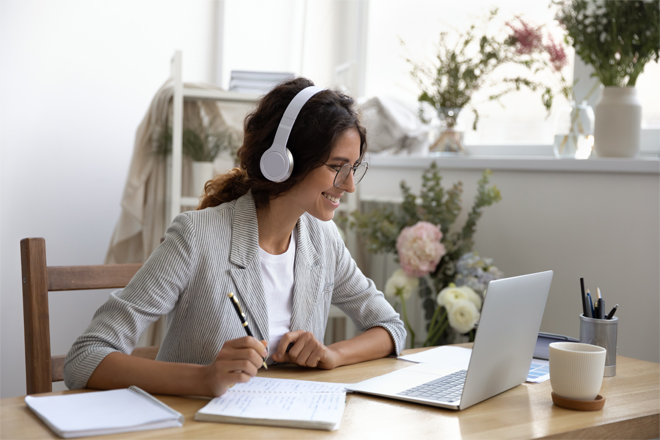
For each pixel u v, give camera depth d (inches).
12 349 107.0
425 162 96.5
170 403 38.6
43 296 50.4
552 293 77.9
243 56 123.1
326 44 129.5
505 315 40.3
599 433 37.1
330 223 57.5
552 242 78.0
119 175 114.3
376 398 41.2
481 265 78.6
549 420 37.7
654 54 75.9
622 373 49.1
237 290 48.1
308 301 52.4
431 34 115.6
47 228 109.3
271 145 47.7
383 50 127.3
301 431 34.5
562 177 76.8
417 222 87.3
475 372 38.9
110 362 41.4
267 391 40.7
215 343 47.4
